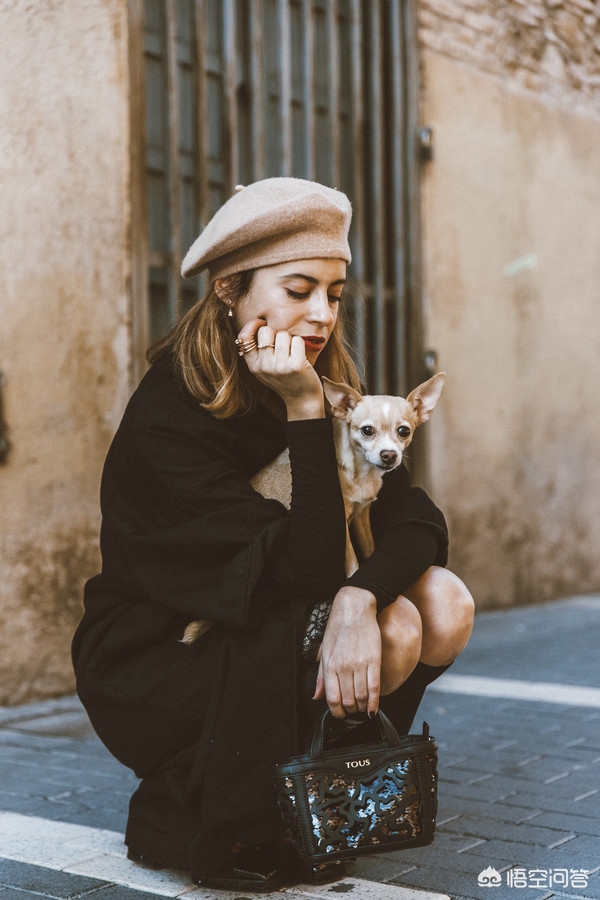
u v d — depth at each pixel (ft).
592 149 29.07
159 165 18.45
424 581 8.08
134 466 8.18
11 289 15.48
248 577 7.41
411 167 23.26
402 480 8.94
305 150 20.89
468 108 24.98
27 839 9.44
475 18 25.04
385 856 8.98
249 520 7.58
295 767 7.07
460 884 8.33
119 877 8.38
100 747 13.23
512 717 14.64
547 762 12.25
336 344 9.17
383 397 8.69
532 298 26.89
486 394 25.38
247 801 7.48
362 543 8.75
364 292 22.08
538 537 26.96
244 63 20.01
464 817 10.17
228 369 8.16
